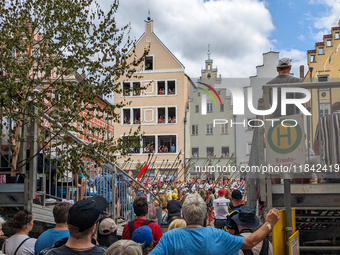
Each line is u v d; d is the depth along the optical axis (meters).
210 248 2.77
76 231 2.43
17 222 3.88
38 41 6.61
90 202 2.51
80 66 6.55
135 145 6.91
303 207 4.81
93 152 6.49
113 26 6.95
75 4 6.82
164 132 39.66
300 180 4.91
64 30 6.51
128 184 8.40
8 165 6.09
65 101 6.11
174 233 2.85
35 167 5.89
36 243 3.49
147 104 40.25
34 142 5.87
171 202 7.71
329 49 38.19
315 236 6.41
